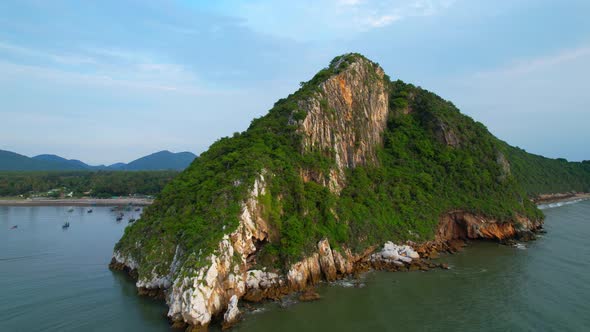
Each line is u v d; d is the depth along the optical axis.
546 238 85.38
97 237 101.06
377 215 73.19
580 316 44.22
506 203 88.81
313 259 57.59
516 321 43.44
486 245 79.31
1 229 115.38
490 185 91.38
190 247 50.28
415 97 106.12
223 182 59.66
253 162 61.84
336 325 43.56
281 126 75.50
